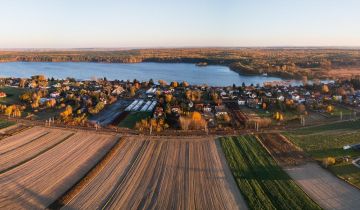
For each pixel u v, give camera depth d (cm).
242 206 4859
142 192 5316
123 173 6062
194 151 7262
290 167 6309
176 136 8319
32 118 10119
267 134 8456
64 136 8325
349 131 8625
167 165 6450
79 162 6625
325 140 7894
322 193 5250
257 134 8462
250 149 7338
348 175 5900
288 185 5519
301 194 5197
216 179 5809
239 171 6131
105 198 5112
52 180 5781
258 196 5138
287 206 4834
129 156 6944
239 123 9462
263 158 6781
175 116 10100
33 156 6962
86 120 9888
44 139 8094
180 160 6719
